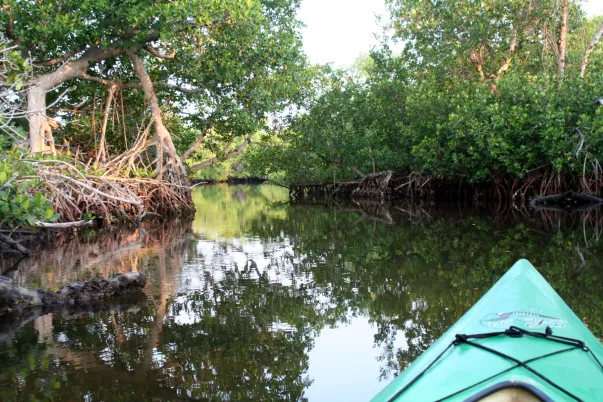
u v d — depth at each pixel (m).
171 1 13.86
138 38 13.91
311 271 7.90
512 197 17.89
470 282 6.93
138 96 18.11
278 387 3.99
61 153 13.32
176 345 4.82
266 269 8.09
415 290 6.62
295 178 25.33
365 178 22.52
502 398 2.32
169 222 15.03
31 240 11.03
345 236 11.71
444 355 3.05
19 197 7.24
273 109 16.47
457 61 20.14
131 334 5.11
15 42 13.62
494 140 15.57
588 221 13.19
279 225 14.18
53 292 6.27
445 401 2.50
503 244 9.82
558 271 7.38
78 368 4.32
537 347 2.93
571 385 2.50
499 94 16.88
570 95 15.05
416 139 19.41
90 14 13.67
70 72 14.14
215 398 3.83
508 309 3.79
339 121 20.97
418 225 13.30
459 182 21.12
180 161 17.22
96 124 18.00
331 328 5.27
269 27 15.52
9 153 9.17
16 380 4.07
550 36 18.44
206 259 8.93
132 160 15.17
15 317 5.68
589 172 16.23
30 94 13.07
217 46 14.58
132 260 8.84
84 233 12.43
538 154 16.64
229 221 15.30
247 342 4.91
